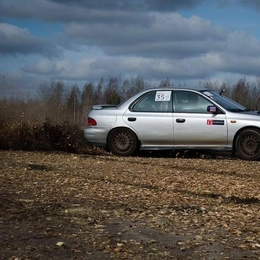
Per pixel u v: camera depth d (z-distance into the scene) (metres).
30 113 13.41
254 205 6.48
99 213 5.91
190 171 9.23
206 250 4.68
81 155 11.51
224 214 5.97
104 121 12.04
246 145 11.30
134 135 11.91
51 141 12.34
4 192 6.93
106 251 4.62
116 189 7.32
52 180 7.93
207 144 11.59
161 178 8.40
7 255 4.43
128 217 5.77
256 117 11.35
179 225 5.48
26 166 9.34
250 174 9.03
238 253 4.61
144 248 4.71
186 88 11.90
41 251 4.57
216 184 7.93
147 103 11.99
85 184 7.65
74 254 4.53
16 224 5.39
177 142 11.75
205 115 11.57
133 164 10.08
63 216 5.74
